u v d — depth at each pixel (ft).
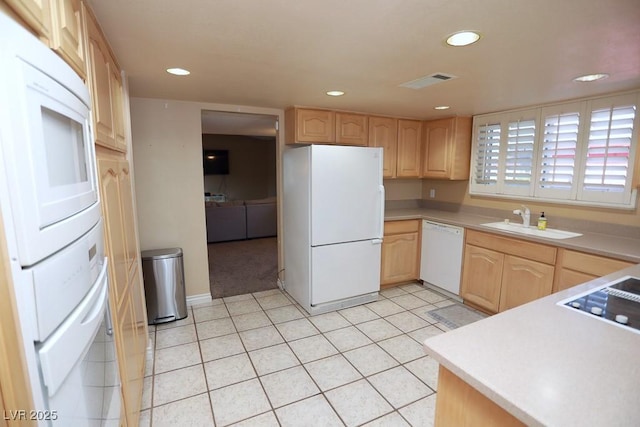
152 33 4.76
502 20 4.33
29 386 1.88
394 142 12.34
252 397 6.48
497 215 11.35
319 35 4.89
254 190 32.32
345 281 10.47
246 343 8.49
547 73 6.63
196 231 10.63
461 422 3.05
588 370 2.78
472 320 9.70
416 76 6.93
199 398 6.45
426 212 13.04
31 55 1.92
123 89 6.64
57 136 2.31
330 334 8.95
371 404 6.29
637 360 2.93
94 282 2.97
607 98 8.10
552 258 8.07
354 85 7.76
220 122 16.69
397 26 4.55
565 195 9.19
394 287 12.44
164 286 9.41
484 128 11.38
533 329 3.48
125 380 4.45
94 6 3.93
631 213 8.12
